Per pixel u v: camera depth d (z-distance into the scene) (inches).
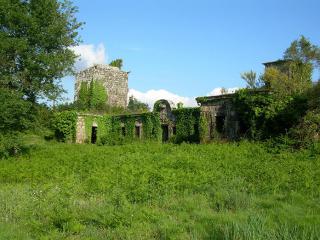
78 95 2336.4
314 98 979.9
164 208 469.4
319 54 1504.7
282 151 887.7
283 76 1405.0
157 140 1492.4
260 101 1070.4
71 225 370.3
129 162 806.5
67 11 1127.0
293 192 517.0
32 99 1103.0
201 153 927.0
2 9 1023.6
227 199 481.1
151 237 357.1
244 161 778.8
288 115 994.1
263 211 432.8
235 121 1177.4
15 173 759.1
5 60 1047.0
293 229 340.5
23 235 355.9
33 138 1761.8
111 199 487.5
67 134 1770.4
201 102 1296.8
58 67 1080.2
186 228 381.1
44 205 445.7
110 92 2332.7
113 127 1780.3
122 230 369.4
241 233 335.0
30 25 1045.2
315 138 922.1
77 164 840.3
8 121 992.9
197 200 497.0
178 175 634.2
